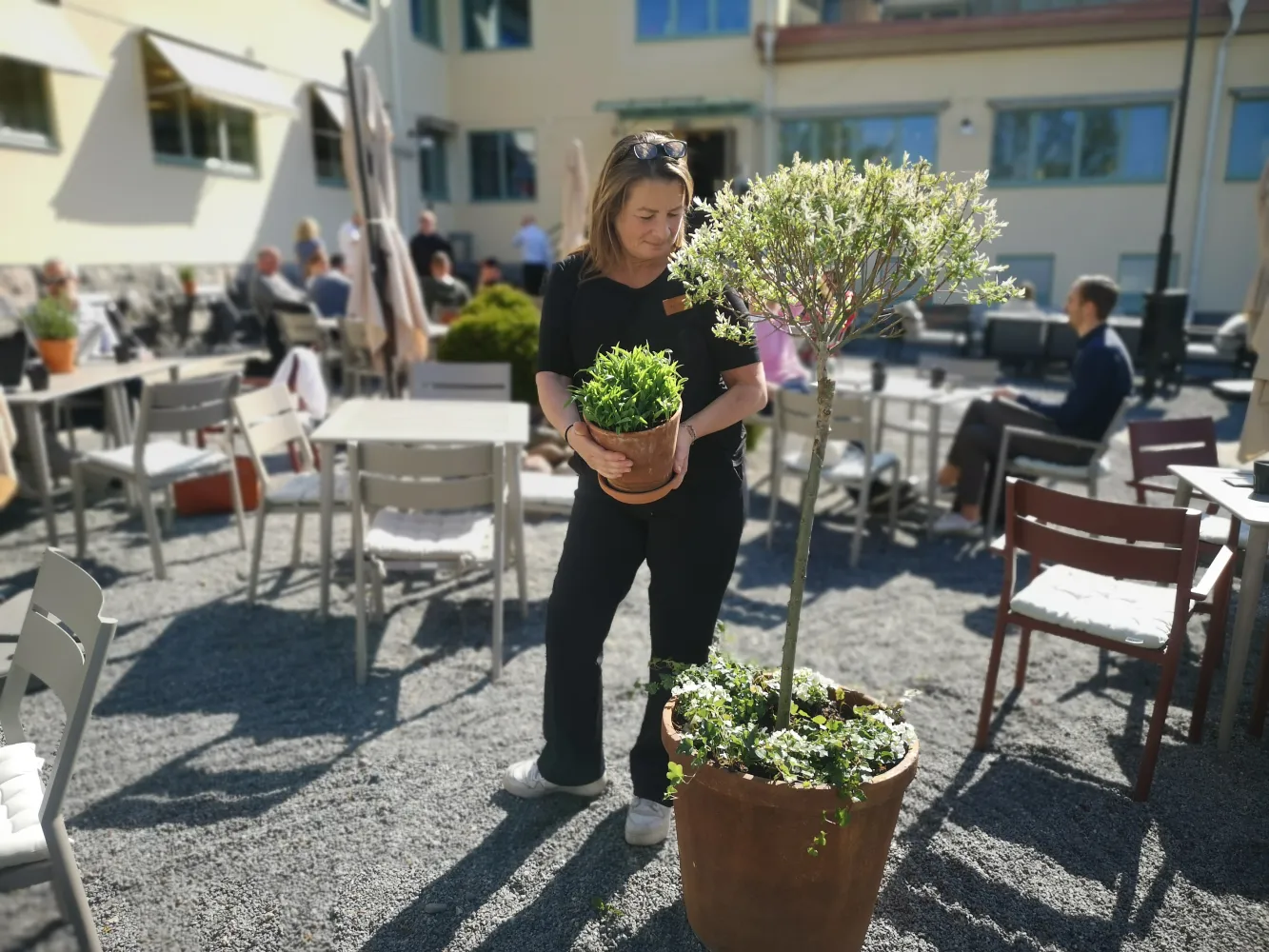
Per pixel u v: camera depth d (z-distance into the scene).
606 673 3.48
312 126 13.29
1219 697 3.31
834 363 7.59
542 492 4.18
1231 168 13.48
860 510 4.76
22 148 8.78
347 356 8.30
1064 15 13.55
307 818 2.55
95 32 9.52
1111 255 14.27
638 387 1.89
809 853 1.80
